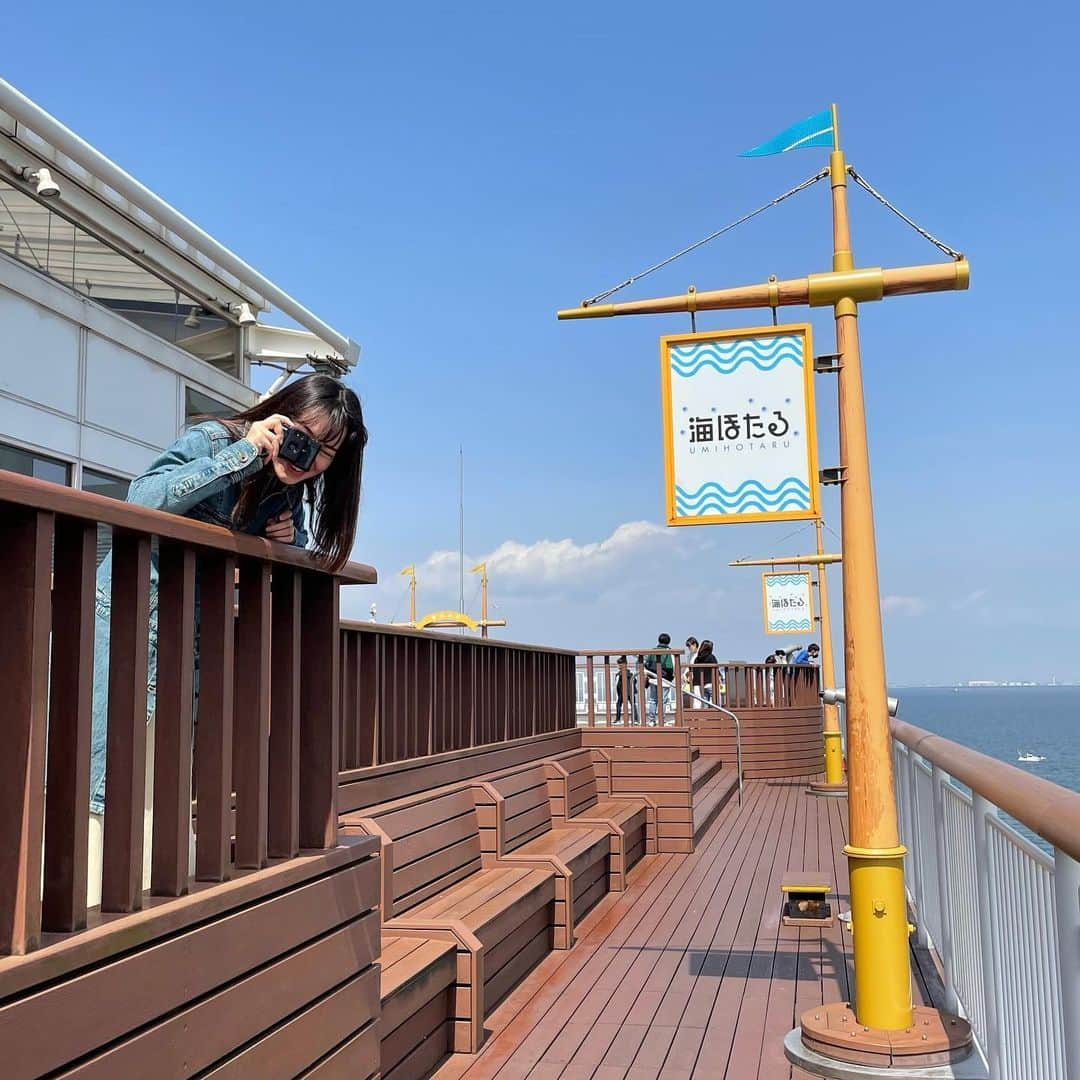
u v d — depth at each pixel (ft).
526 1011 16.85
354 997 8.87
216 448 8.00
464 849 20.29
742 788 51.06
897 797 24.71
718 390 15.64
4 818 5.40
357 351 31.65
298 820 8.55
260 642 8.06
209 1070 6.61
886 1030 14.08
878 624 14.64
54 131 18.45
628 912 24.18
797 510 15.29
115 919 6.07
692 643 63.00
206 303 31.50
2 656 5.50
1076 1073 6.98
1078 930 6.92
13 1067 4.99
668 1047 15.10
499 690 27.14
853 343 15.23
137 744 6.47
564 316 16.02
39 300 23.93
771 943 21.15
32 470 23.90
